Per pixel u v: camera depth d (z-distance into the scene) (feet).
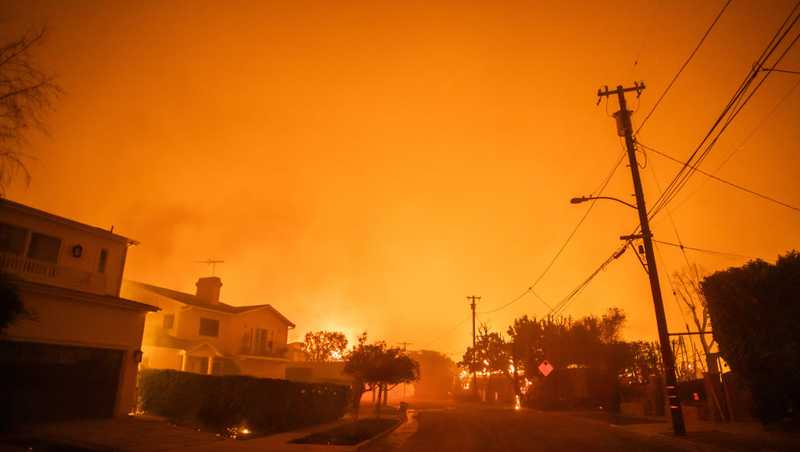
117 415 71.82
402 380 106.11
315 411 85.56
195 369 117.60
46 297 64.95
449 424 92.89
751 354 69.26
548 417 107.45
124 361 74.38
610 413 115.44
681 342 126.82
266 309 142.72
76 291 67.36
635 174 77.41
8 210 68.23
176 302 117.19
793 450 49.16
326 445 58.23
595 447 58.23
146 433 60.13
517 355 166.40
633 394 133.08
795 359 64.54
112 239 82.17
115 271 82.43
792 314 65.87
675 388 68.08
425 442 65.21
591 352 142.20
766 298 68.44
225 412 67.82
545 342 152.87
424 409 150.61
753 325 70.03
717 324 75.46
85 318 69.46
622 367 138.72
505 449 57.41
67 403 66.28
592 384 140.15
